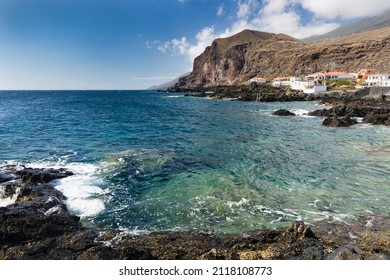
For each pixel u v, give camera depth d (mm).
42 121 54531
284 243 12133
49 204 15711
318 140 35094
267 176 21703
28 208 14984
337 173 22344
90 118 60094
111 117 62094
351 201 17281
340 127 45062
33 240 12438
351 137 36719
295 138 36562
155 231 14094
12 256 11078
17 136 38219
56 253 11289
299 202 17172
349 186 19641
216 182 20453
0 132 41312
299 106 83500
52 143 33688
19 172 21156
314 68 170750
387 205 16719
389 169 23156
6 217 13250
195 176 21734
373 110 56469
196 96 146250
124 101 123938
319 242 12250
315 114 60062
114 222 15039
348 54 164000
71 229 13570
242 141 34938
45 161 25750
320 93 103500
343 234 13344
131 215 15758
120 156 27250
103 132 42031
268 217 15375
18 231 12547
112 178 21250
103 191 18875
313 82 119000
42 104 105875
